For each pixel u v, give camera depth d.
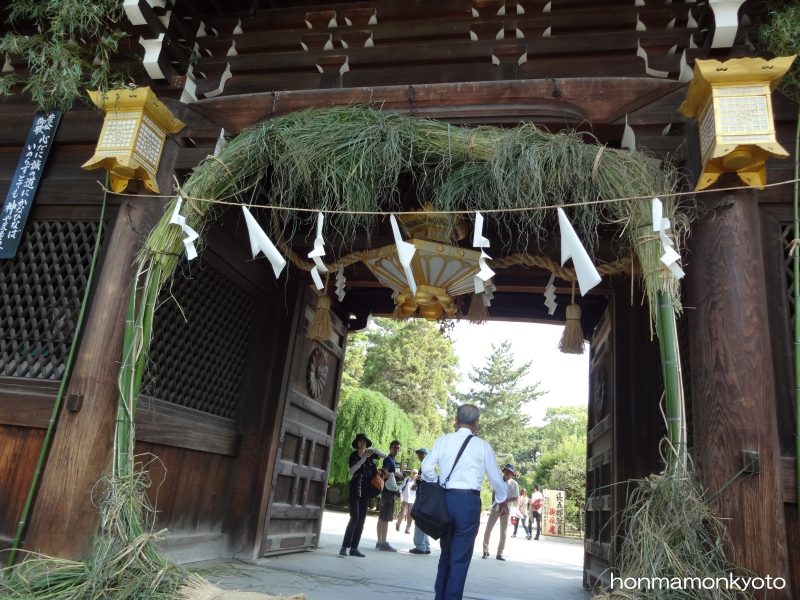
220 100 3.51
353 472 5.70
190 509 4.03
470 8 3.47
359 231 4.68
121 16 3.43
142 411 3.44
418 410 23.11
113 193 3.47
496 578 5.29
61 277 3.55
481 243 2.76
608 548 4.20
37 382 3.32
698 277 2.68
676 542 2.30
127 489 2.74
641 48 3.21
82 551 2.81
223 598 2.46
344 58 3.54
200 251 3.80
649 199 2.70
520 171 2.83
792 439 2.54
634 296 4.54
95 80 3.41
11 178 3.82
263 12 3.73
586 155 2.80
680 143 2.94
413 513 2.96
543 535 16.39
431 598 3.77
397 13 3.56
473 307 4.57
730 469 2.37
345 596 3.55
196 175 3.18
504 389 33.00
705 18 3.03
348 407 16.67
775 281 2.74
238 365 4.65
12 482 3.12
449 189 3.10
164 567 2.56
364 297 6.20
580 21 3.32
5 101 3.96
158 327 3.68
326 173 3.02
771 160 2.84
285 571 4.15
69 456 2.88
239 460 4.56
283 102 3.42
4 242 3.55
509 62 3.37
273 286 4.94
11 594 2.45
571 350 4.01
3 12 3.94
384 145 2.97
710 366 2.52
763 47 2.92
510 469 7.58
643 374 4.31
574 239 2.64
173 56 3.62
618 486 4.13
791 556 2.39
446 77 3.45
